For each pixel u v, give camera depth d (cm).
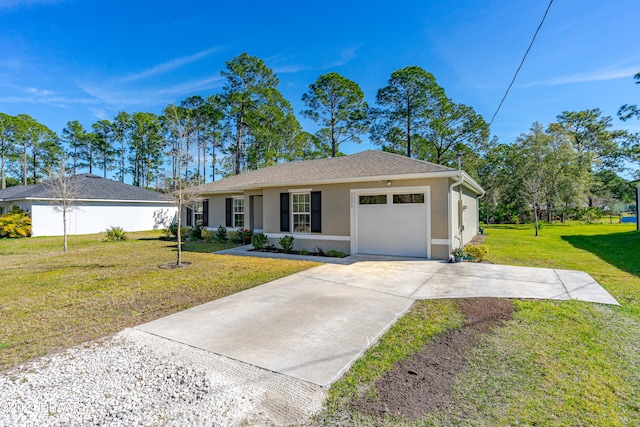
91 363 335
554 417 236
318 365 320
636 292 566
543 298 536
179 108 2841
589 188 2980
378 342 376
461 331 404
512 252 1097
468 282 657
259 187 1245
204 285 672
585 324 418
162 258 1047
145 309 520
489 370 307
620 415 238
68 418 244
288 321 450
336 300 548
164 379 299
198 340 388
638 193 1764
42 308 532
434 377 296
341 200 1070
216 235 1547
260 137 3098
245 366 321
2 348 378
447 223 920
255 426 232
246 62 2770
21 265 952
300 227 1166
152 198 2431
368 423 232
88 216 2075
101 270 853
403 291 598
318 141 3175
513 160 2969
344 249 1067
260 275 759
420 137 2794
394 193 998
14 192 2231
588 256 997
